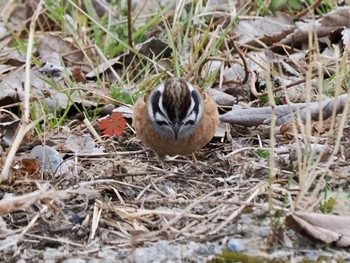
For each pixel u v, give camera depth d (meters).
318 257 7.88
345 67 11.02
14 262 8.04
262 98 11.78
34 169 9.80
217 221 8.59
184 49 13.26
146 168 10.05
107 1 15.70
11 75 12.25
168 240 8.25
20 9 15.62
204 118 9.96
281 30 13.88
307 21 14.31
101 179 9.55
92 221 8.59
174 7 14.98
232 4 13.95
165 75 12.55
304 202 8.66
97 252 8.15
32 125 9.14
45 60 13.41
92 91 11.78
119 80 12.29
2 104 11.71
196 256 7.99
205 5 14.62
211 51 12.53
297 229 8.09
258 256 7.92
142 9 14.16
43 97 11.73
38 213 8.68
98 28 13.98
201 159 10.52
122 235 8.44
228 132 10.91
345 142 10.11
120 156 10.50
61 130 11.12
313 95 11.24
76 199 9.03
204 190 9.41
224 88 12.26
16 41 14.02
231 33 13.90
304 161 8.38
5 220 8.73
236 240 8.16
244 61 11.97
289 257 7.89
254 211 8.66
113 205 8.96
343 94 10.87
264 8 14.45
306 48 13.47
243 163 10.03
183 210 8.71
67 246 8.29
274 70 12.25
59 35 14.22
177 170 10.06
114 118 10.45
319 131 8.55
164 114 9.86
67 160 10.16
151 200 9.06
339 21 13.34
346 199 8.82
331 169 9.52
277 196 8.96
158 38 13.69
